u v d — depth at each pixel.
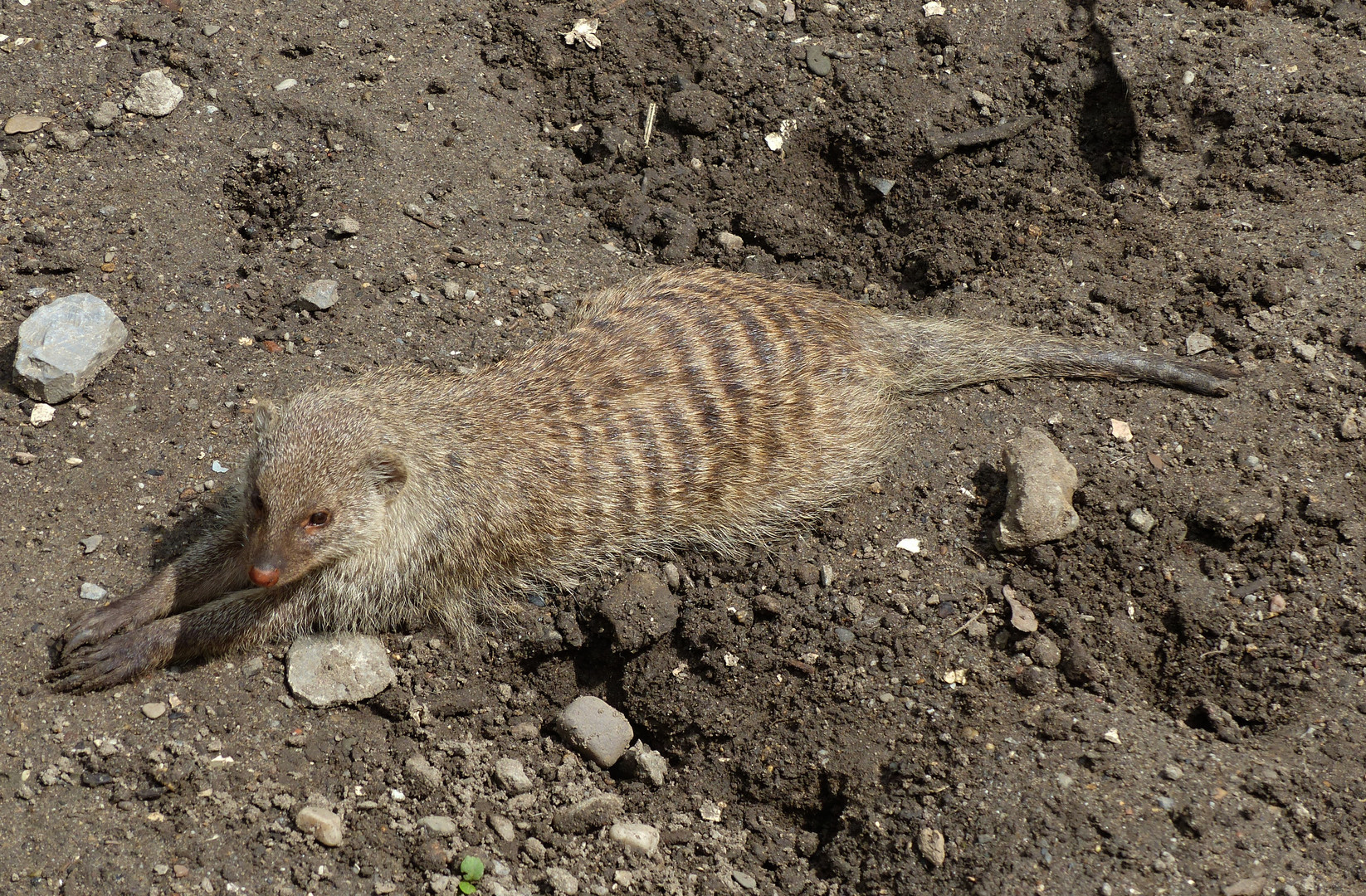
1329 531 2.57
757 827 2.52
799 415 2.61
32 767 2.48
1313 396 2.62
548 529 2.58
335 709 2.53
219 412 2.61
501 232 2.71
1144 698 2.54
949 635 2.54
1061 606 2.55
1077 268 2.71
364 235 2.69
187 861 2.46
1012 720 2.52
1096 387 2.65
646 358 2.60
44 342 2.59
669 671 2.56
